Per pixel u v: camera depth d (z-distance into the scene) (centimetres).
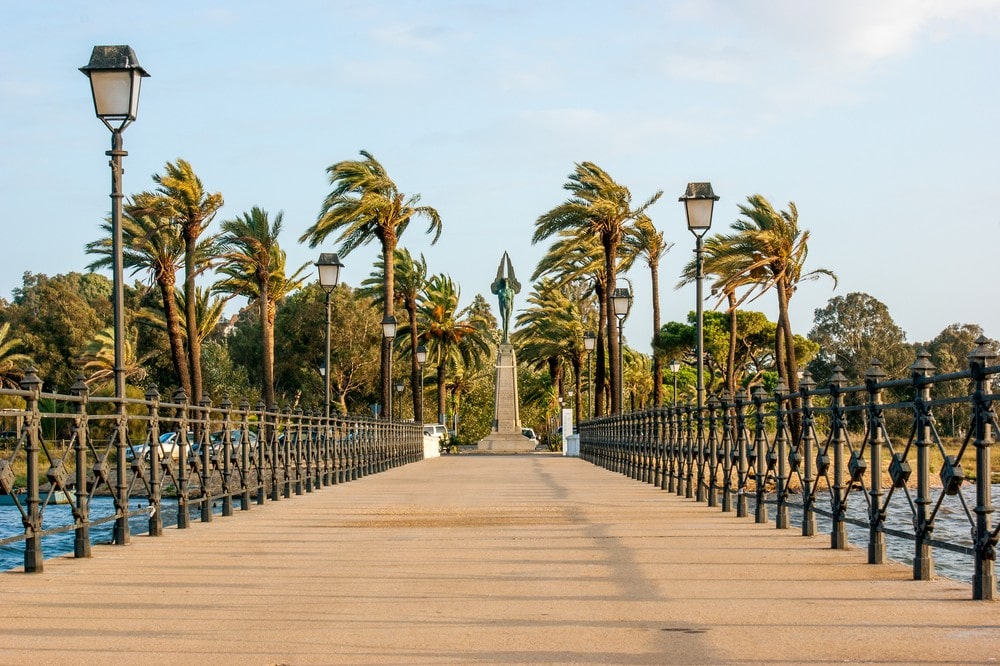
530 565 1010
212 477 1561
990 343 798
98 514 2441
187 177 3869
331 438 2575
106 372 5431
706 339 7400
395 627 704
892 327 9231
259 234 4806
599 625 709
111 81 1267
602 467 3659
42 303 6962
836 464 1134
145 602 816
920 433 912
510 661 603
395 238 4794
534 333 7894
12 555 1825
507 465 3950
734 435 1644
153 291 5253
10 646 654
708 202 1947
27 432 975
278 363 8244
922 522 912
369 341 8275
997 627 699
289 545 1200
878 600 808
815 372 9088
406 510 1697
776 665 591
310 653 627
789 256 4384
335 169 4594
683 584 889
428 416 9650
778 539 1229
